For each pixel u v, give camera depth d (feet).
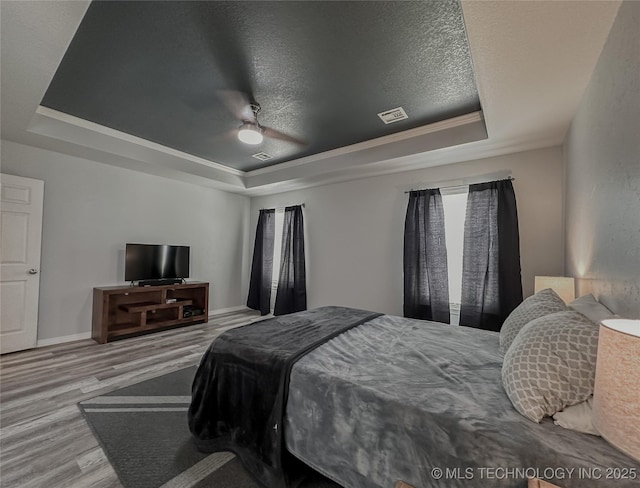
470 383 4.35
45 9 4.71
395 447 3.70
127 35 6.13
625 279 4.10
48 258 11.14
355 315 8.73
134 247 12.98
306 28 5.90
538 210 9.80
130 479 4.83
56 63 6.11
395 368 4.91
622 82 4.18
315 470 4.59
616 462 2.76
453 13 5.45
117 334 11.89
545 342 3.73
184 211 15.79
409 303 11.87
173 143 12.26
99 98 8.75
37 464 5.10
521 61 5.44
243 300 19.31
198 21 5.74
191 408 5.96
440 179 11.93
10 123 8.88
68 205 11.64
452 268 11.67
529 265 9.87
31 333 10.58
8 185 10.03
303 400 4.66
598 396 2.48
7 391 7.64
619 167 4.32
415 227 11.96
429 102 8.67
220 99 8.69
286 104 8.89
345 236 14.76
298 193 16.93
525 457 2.94
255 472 4.87
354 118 9.73
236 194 18.72
